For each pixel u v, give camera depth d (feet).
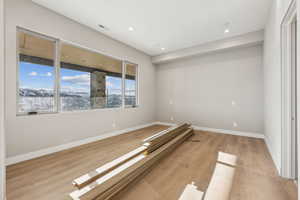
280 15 6.47
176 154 8.95
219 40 13.58
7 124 7.32
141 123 17.29
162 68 19.29
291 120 6.12
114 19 10.11
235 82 13.96
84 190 4.70
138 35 12.71
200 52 14.79
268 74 9.68
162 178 6.23
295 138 6.07
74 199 4.34
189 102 17.01
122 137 12.94
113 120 13.58
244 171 6.81
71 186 5.59
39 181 5.92
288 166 6.17
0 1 4.03
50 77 9.34
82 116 10.89
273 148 8.04
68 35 9.93
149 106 18.67
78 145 10.50
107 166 6.13
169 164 7.57
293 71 6.12
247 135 13.33
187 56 16.07
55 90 9.53
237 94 13.85
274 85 7.80
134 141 11.64
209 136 13.28
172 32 12.08
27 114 8.21
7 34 7.36
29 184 5.71
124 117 14.88
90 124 11.47
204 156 8.61
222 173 6.63
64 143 9.69
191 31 11.87
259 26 11.01
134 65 16.62
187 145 10.68
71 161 7.82
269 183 5.82
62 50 9.95
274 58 7.77
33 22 8.27
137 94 16.93
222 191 5.34
